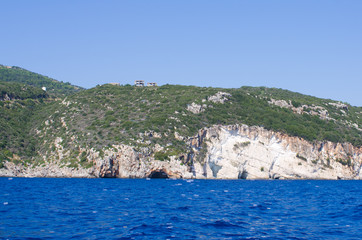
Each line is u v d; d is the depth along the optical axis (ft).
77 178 351.46
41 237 104.06
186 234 111.04
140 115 448.24
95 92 539.29
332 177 445.78
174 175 367.86
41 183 286.25
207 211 154.40
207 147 407.64
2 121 445.78
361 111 627.05
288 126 450.30
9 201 173.47
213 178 398.01
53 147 406.62
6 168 373.40
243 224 127.03
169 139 394.73
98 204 168.96
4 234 106.63
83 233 109.50
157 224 123.44
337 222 133.59
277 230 118.62
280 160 432.66
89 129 416.46
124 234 108.99
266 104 521.65
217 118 437.99
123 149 366.84
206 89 532.32
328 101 626.64
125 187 258.16
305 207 173.68
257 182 362.33
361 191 272.51
